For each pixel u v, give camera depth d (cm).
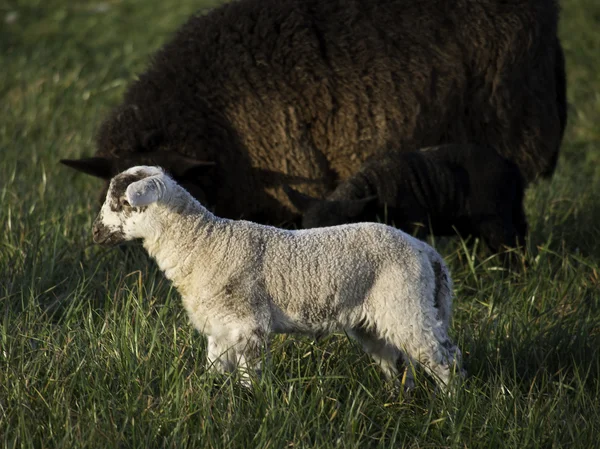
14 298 991
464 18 1215
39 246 1091
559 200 1371
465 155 1150
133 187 767
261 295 789
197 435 715
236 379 788
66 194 1395
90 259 1109
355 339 859
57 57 2325
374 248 792
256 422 738
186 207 809
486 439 752
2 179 1436
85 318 909
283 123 1202
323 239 802
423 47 1212
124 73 2228
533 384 828
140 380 791
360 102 1206
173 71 1224
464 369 836
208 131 1198
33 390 771
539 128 1244
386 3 1228
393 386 837
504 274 1159
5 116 1866
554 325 962
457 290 1088
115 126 1196
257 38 1213
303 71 1199
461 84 1215
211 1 2748
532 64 1231
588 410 802
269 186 1225
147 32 2547
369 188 1117
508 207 1159
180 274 810
